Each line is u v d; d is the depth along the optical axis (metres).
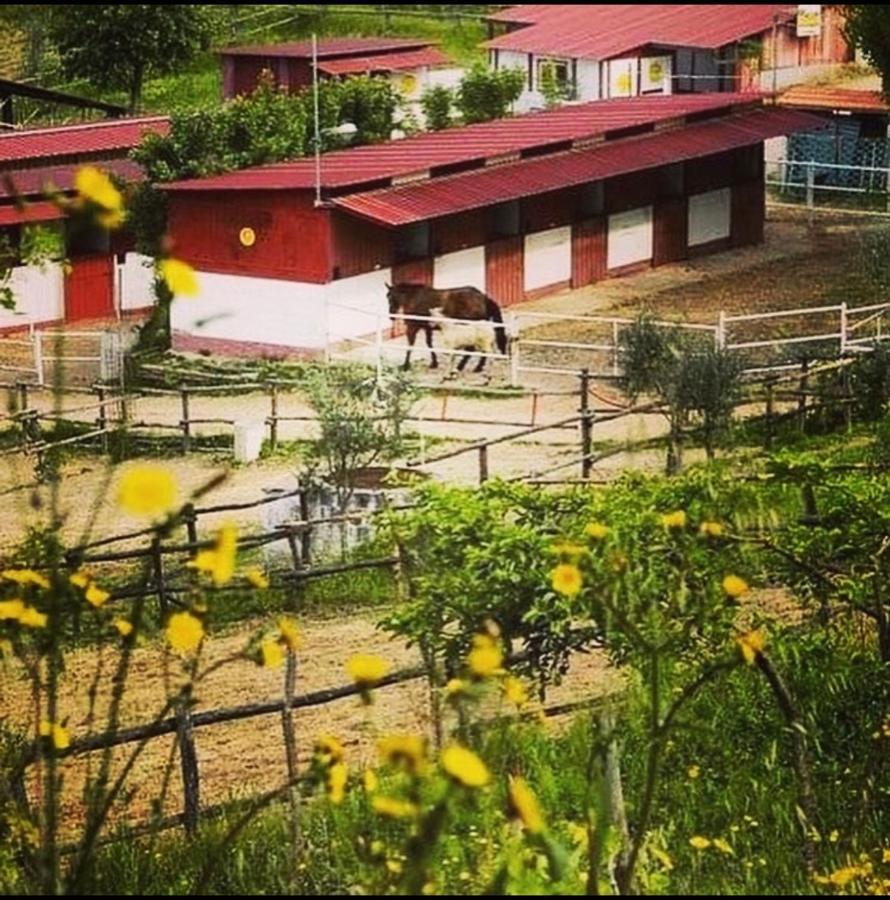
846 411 27.81
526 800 6.64
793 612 15.54
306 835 10.44
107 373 34.88
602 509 11.74
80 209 6.50
